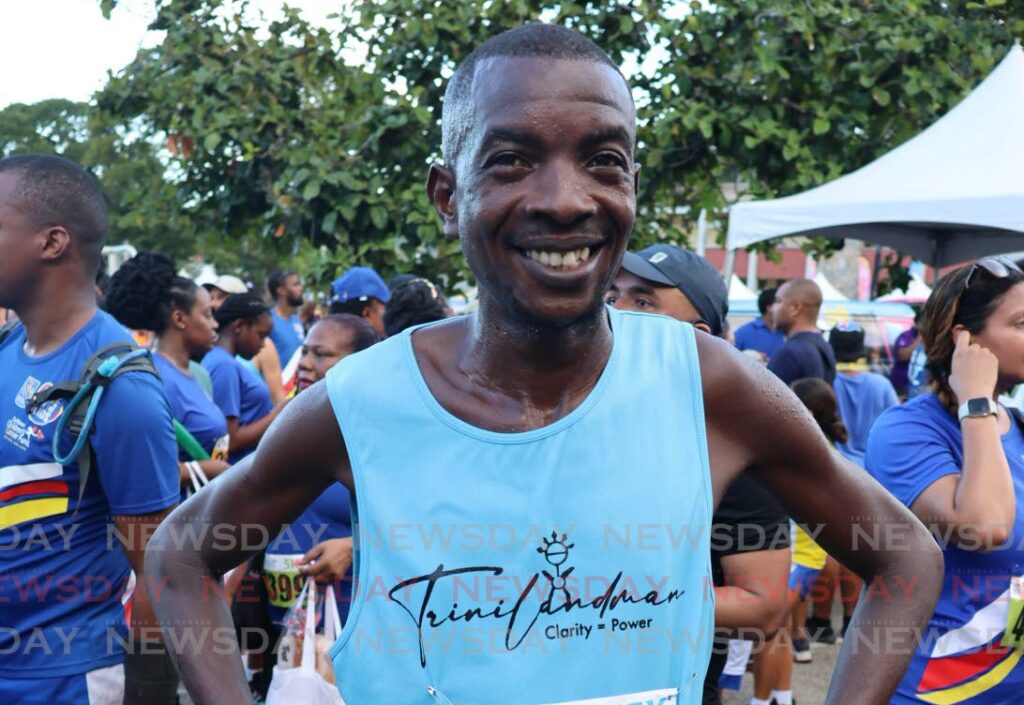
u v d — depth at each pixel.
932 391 2.27
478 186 1.10
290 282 7.70
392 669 1.17
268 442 1.27
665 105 5.94
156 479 2.12
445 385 1.21
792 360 5.29
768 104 5.96
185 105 5.99
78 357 2.12
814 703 4.25
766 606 1.97
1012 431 2.26
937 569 1.30
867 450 2.32
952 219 4.95
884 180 5.27
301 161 5.70
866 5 5.99
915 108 5.99
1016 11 6.25
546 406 1.19
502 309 1.13
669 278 2.41
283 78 5.99
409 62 5.82
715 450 1.24
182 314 3.78
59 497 2.09
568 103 1.07
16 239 2.10
